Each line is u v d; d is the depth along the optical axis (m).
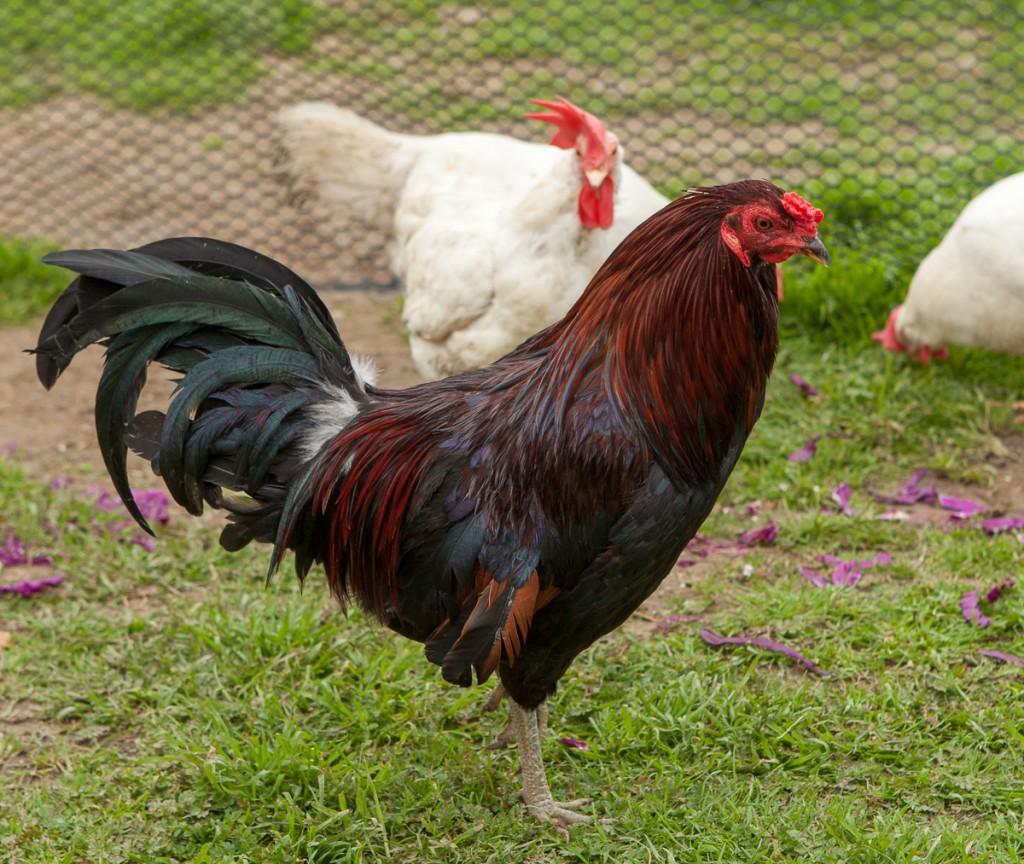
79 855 3.44
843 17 9.39
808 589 4.46
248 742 3.83
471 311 4.57
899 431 5.42
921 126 8.38
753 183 2.96
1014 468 5.23
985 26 9.56
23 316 6.91
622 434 3.02
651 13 10.10
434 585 3.20
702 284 2.96
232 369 3.32
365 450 3.28
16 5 10.72
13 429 5.82
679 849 3.37
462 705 3.95
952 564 4.55
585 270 4.49
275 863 3.36
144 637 4.38
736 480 5.23
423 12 10.46
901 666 4.05
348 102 9.03
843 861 3.24
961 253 5.11
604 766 3.71
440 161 5.08
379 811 3.48
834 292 6.34
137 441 3.42
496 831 3.45
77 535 4.94
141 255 3.40
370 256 7.61
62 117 9.43
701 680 4.01
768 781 3.61
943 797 3.49
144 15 10.44
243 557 4.80
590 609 3.17
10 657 4.23
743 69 9.32
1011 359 5.91
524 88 9.21
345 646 4.27
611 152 4.23
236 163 8.71
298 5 10.49
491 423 3.17
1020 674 3.95
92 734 3.92
